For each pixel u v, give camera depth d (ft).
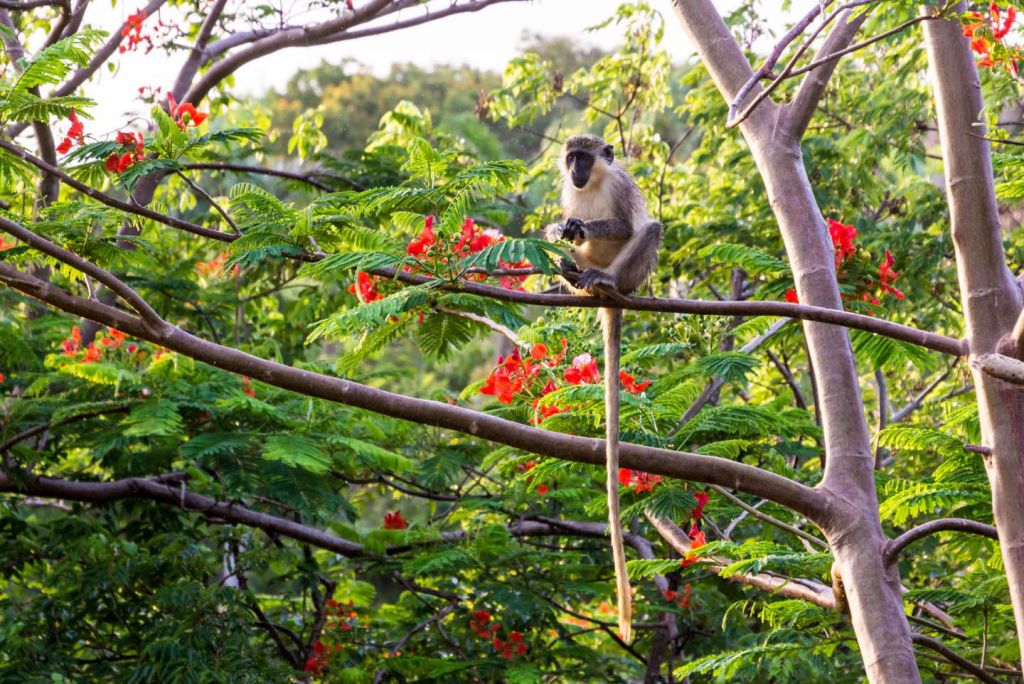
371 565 37.27
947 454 25.82
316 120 51.37
